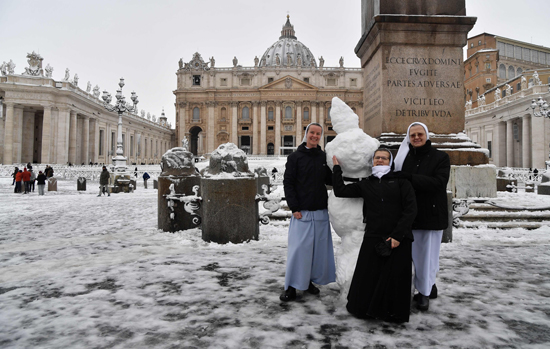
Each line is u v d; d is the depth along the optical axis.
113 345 2.21
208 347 2.19
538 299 2.98
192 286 3.34
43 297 3.06
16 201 13.21
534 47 67.44
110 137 59.00
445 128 6.36
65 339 2.29
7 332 2.39
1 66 44.47
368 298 2.59
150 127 77.88
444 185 2.83
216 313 2.71
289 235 3.16
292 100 81.62
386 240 2.54
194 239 5.53
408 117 6.27
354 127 3.25
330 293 3.23
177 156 6.54
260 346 2.20
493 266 3.96
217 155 5.40
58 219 8.23
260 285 3.37
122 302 2.93
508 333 2.37
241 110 84.12
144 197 15.67
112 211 9.95
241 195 5.25
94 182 30.59
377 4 6.40
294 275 3.02
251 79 84.19
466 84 63.94
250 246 5.04
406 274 2.53
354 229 3.03
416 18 6.12
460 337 2.31
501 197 9.16
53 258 4.44
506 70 63.62
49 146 43.41
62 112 44.69
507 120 45.12
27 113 46.56
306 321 2.58
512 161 44.84
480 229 6.05
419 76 6.29
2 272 3.82
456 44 6.29
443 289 3.24
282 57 109.19
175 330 2.42
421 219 2.88
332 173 3.04
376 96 6.58
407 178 2.76
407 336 2.34
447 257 4.34
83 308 2.81
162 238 5.76
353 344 2.23
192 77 84.94
